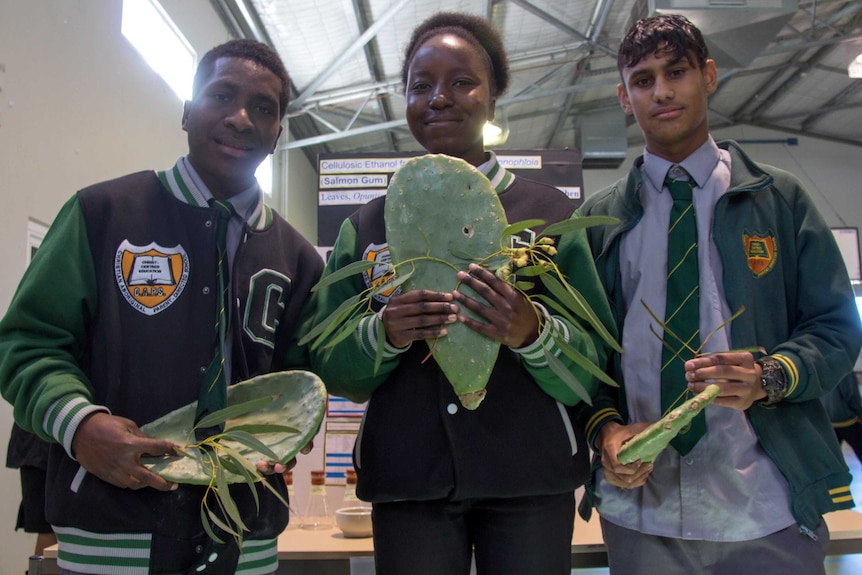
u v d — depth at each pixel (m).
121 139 3.82
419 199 1.05
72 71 3.34
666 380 1.24
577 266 1.20
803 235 1.24
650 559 1.23
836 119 10.57
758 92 9.95
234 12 5.39
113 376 1.04
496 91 1.42
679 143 1.33
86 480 0.98
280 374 1.10
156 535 0.99
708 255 1.27
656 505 1.23
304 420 1.02
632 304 1.32
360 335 1.10
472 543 1.17
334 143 8.45
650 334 1.27
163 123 4.39
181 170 1.20
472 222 1.04
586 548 1.60
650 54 1.30
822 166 11.03
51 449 1.04
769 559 1.16
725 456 1.20
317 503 2.09
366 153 2.99
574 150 3.18
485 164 1.26
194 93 1.28
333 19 5.37
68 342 1.03
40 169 3.05
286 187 7.12
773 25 3.87
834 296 1.18
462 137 1.23
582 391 0.97
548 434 1.11
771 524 1.16
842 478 1.17
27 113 2.97
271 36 5.52
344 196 2.97
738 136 11.08
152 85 4.23
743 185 1.26
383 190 2.96
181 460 0.97
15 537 2.80
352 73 6.35
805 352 1.12
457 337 1.00
